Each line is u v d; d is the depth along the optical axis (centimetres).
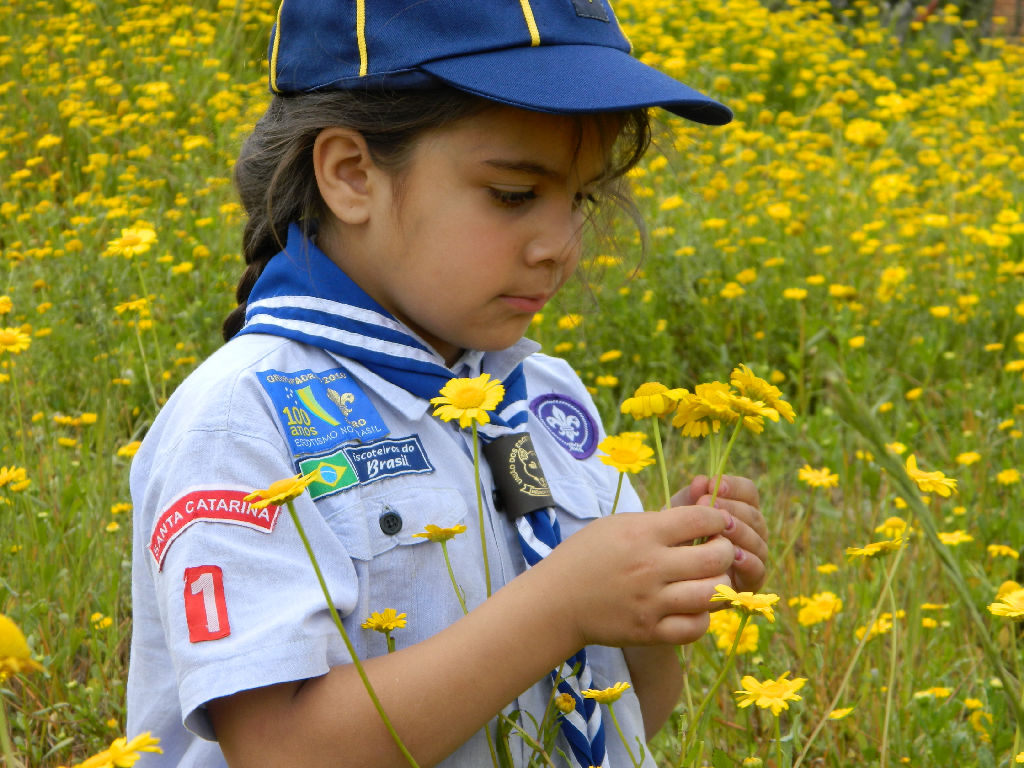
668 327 430
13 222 476
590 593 106
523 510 127
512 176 116
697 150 576
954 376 393
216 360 123
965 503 293
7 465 285
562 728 123
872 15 983
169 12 764
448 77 115
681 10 886
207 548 107
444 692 103
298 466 116
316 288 126
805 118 657
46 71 648
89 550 257
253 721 104
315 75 125
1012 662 224
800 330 396
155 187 514
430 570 119
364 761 103
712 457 111
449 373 127
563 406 155
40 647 221
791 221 471
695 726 106
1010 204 507
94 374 354
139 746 87
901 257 452
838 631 233
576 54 121
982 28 1022
